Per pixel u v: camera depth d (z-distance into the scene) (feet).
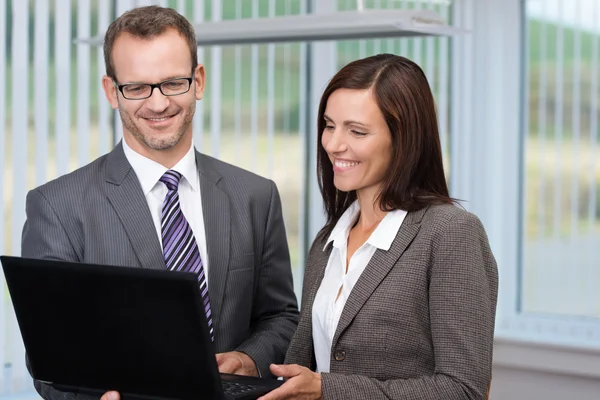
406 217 6.16
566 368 13.24
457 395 5.60
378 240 6.12
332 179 6.79
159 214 6.80
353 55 13.85
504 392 13.80
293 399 5.70
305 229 13.93
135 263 6.57
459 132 14.29
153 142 6.43
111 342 5.43
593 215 13.57
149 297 5.20
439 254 5.86
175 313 5.18
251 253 7.14
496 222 14.46
